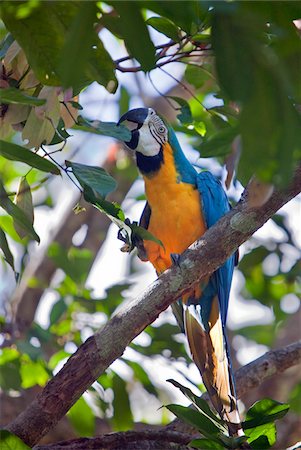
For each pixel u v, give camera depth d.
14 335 11.21
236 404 8.08
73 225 13.22
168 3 4.35
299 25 5.27
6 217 11.56
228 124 7.84
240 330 13.61
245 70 4.01
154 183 8.74
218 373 8.36
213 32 4.05
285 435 11.24
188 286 6.59
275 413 6.41
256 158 4.06
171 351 10.71
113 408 10.19
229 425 7.47
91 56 5.42
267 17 4.43
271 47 4.42
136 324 6.55
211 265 6.58
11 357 10.71
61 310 11.00
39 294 12.35
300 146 4.09
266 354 8.70
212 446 6.35
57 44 5.22
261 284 12.61
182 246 8.75
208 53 7.00
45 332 10.98
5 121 6.69
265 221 6.45
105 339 6.57
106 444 7.17
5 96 5.69
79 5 4.90
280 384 12.59
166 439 7.34
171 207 8.69
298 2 4.36
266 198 5.25
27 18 5.10
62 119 6.81
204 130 8.48
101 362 6.59
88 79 6.32
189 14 4.44
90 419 10.42
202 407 6.33
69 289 11.61
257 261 12.15
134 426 11.30
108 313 11.33
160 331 10.71
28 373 10.84
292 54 4.40
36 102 5.73
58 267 11.57
